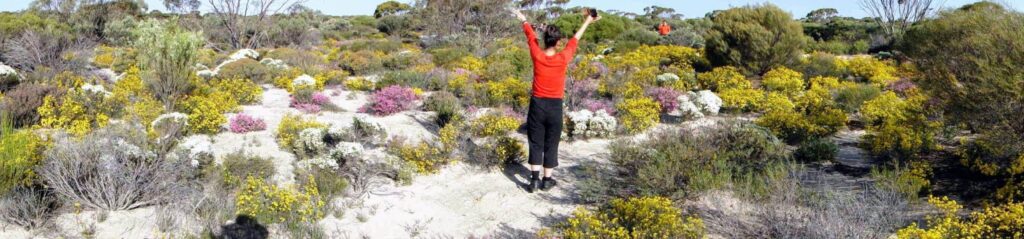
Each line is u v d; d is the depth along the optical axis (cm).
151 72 1120
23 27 2012
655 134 901
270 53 2411
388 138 916
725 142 735
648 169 636
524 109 1191
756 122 991
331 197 628
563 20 3509
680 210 578
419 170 745
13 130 671
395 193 673
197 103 1084
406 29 4575
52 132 860
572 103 1159
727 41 1814
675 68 1720
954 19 730
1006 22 634
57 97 971
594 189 639
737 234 524
